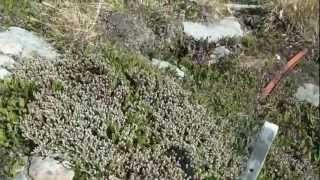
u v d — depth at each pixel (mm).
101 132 1040
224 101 1316
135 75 1213
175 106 1160
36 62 1146
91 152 1005
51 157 987
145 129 1090
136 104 1143
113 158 1012
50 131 1006
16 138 1004
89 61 1211
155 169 1023
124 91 1150
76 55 1222
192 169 1065
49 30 1269
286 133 1326
